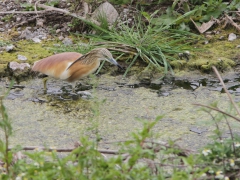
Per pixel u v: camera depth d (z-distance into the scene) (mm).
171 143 7316
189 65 12633
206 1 14312
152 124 6820
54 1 14562
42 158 6949
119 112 10867
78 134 10070
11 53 12953
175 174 6617
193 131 10102
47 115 10805
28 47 13242
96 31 13602
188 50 13047
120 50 12781
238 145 7523
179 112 10828
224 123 10297
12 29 13938
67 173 6727
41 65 11781
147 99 11406
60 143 9758
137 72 12492
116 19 13633
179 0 14094
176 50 12898
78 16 13695
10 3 14711
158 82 12188
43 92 11781
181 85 12031
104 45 13000
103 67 12648
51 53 12992
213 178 7234
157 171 7410
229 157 7469
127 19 13977
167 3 14352
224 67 12586
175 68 12609
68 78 11656
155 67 12539
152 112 10859
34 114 10836
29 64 12492
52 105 11219
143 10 14148
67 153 9242
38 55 12867
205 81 12211
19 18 14180
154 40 13000
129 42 12945
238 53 13031
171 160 7504
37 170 6895
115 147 9477
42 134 10078
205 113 10742
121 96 11539
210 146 7414
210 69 12516
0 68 12312
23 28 13992
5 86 11984
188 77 12352
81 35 13570
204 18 13898
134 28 13758
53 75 11656
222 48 13227
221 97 11406
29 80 12266
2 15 14336
